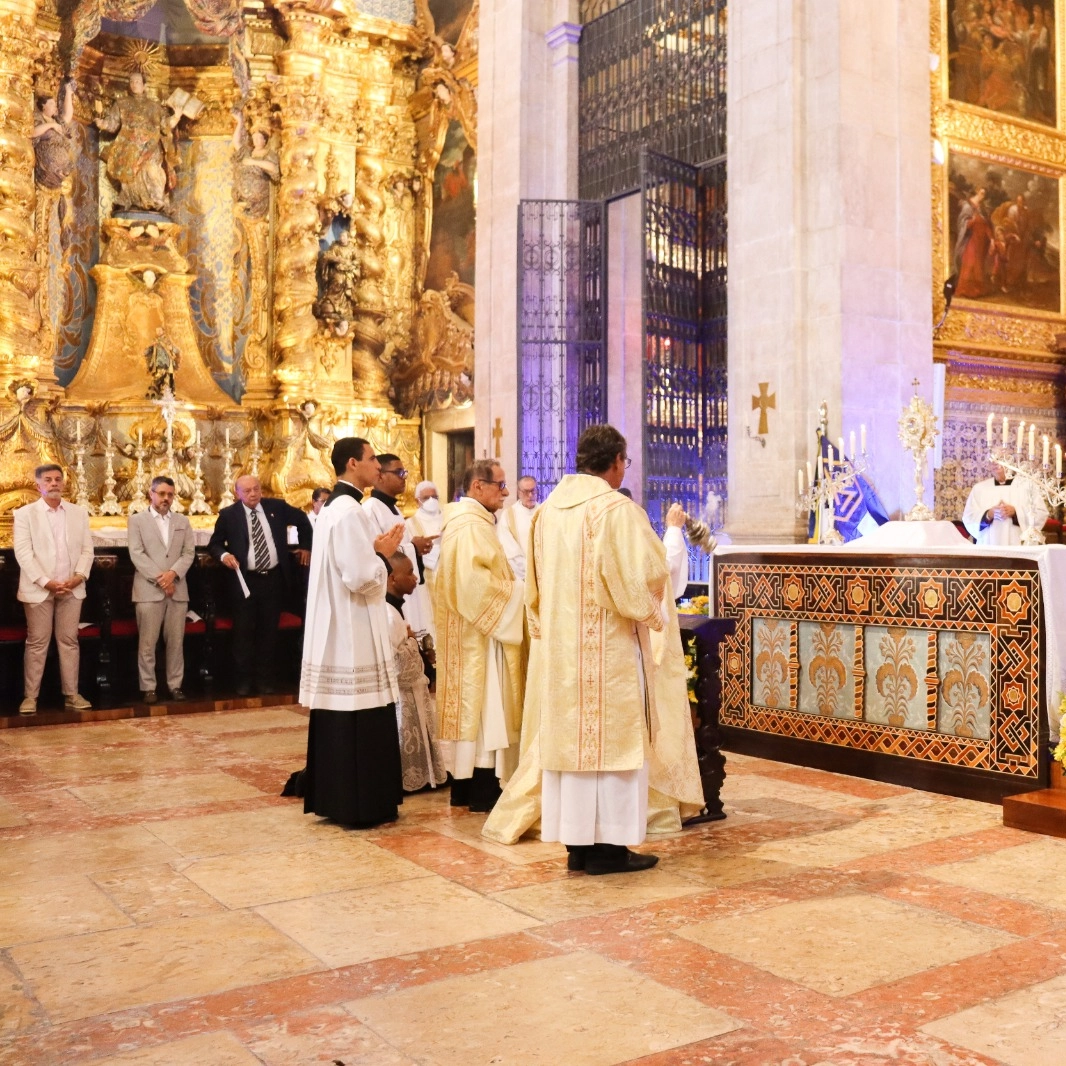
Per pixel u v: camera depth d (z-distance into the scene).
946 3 11.52
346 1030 3.02
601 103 14.05
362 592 5.23
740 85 10.53
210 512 15.89
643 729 4.46
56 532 8.61
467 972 3.43
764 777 6.44
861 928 3.81
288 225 16.73
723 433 12.30
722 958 3.53
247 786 6.22
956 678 5.92
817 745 6.67
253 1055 2.87
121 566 9.92
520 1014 3.11
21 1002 3.23
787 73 10.05
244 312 17.25
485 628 5.43
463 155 17.06
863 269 9.94
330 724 5.28
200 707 8.98
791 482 9.95
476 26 16.70
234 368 17.23
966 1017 3.07
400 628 6.16
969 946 3.63
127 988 3.32
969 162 11.70
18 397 14.53
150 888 4.32
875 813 5.52
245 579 9.47
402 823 5.40
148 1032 3.02
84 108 16.41
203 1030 3.03
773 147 10.18
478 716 5.55
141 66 16.89
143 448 15.86
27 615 8.45
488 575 5.43
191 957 3.57
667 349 12.30
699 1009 3.14
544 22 14.38
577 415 13.88
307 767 5.50
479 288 14.69
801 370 10.02
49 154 15.62
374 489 6.08
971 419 11.70
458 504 5.62
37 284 14.84
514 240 14.15
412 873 4.52
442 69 17.31
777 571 6.94
